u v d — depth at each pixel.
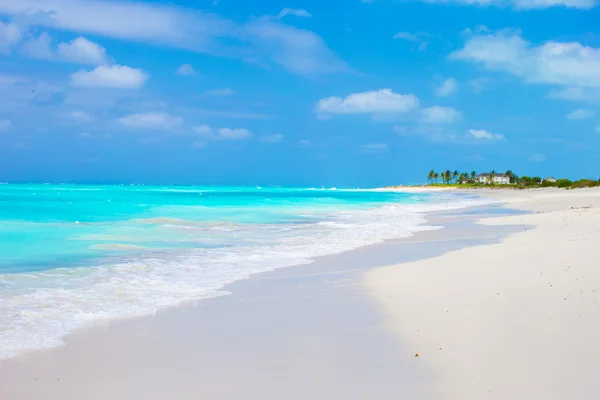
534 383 6.25
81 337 8.67
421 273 13.82
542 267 13.27
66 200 59.91
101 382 6.75
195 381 6.76
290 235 25.30
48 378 6.88
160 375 6.98
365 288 12.49
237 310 10.52
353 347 7.97
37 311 10.19
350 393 6.27
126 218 33.97
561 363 6.79
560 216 32.41
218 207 50.19
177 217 36.28
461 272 13.55
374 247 20.81
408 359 7.34
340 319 9.65
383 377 6.72
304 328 9.12
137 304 10.99
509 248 17.47
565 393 5.95
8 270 14.98
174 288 12.66
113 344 8.30
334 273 14.77
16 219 32.22
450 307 9.92
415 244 21.78
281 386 6.55
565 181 128.00
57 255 18.08
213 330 9.09
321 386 6.51
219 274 14.69
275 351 7.89
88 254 18.36
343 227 29.89
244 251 19.38
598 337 7.67
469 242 22.19
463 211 48.22
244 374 6.98
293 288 12.71
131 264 15.99
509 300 10.06
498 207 54.84
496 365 6.88
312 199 80.75
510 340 7.76
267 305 10.93
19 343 8.30
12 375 6.97
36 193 85.19
